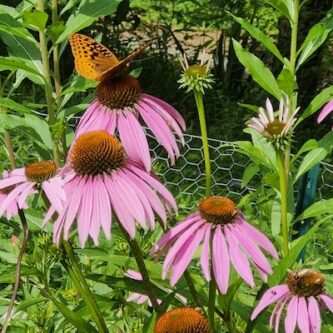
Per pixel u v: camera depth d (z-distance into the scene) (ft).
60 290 2.67
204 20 7.24
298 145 6.24
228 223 1.88
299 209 3.28
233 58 7.07
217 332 2.30
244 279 1.80
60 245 1.94
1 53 7.10
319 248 3.63
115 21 7.12
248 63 2.84
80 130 2.03
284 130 2.35
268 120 2.37
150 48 7.28
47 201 2.02
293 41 2.95
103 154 1.83
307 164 2.88
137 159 1.89
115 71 1.99
